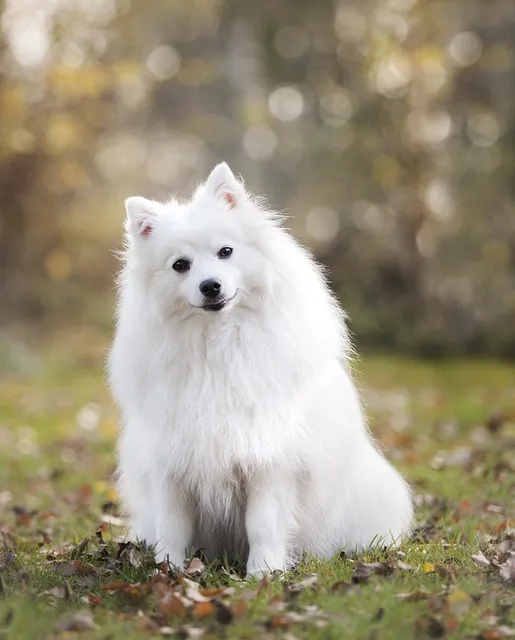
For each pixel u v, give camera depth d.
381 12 23.45
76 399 15.80
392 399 14.93
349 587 5.05
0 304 25.31
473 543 6.26
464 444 10.94
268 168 28.41
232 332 5.52
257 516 5.65
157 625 4.62
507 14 23.88
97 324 24.89
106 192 27.80
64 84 17.31
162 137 29.94
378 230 23.94
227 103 28.48
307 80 26.05
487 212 22.67
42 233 23.69
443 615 4.62
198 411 5.50
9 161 19.97
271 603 4.80
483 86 23.70
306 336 5.61
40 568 5.80
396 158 23.66
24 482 9.59
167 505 5.74
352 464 6.01
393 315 22.39
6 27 16.98
